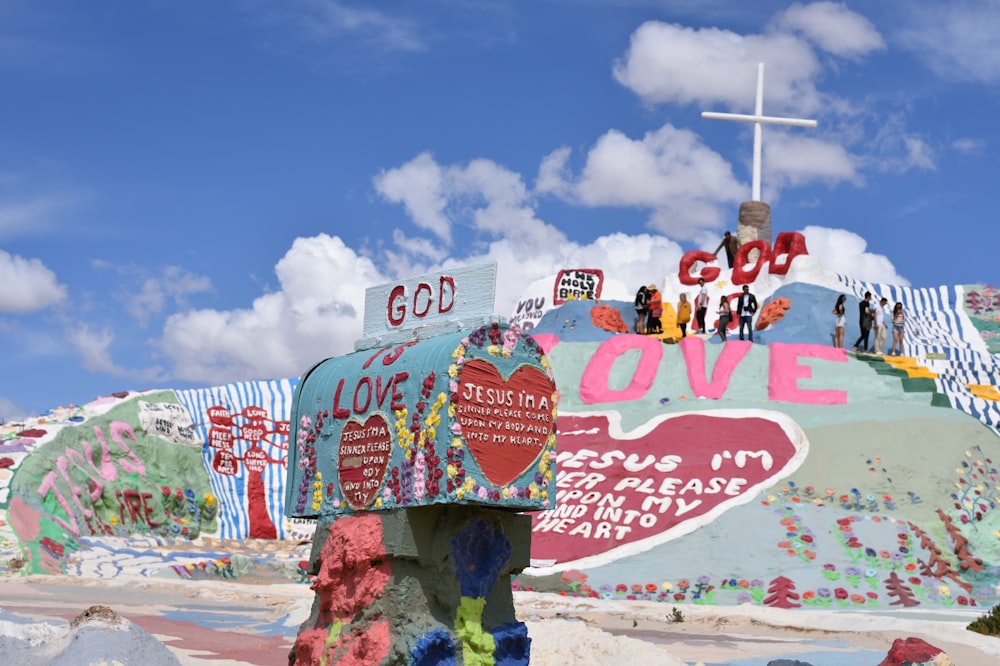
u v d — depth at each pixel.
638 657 14.18
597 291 48.72
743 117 49.06
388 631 11.11
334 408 12.46
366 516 11.64
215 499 36.19
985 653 18.39
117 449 34.22
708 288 46.88
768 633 21.34
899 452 31.61
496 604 11.92
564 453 33.84
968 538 28.97
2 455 30.66
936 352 43.03
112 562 28.91
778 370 37.03
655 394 37.25
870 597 25.78
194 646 16.48
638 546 28.17
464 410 11.18
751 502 29.53
